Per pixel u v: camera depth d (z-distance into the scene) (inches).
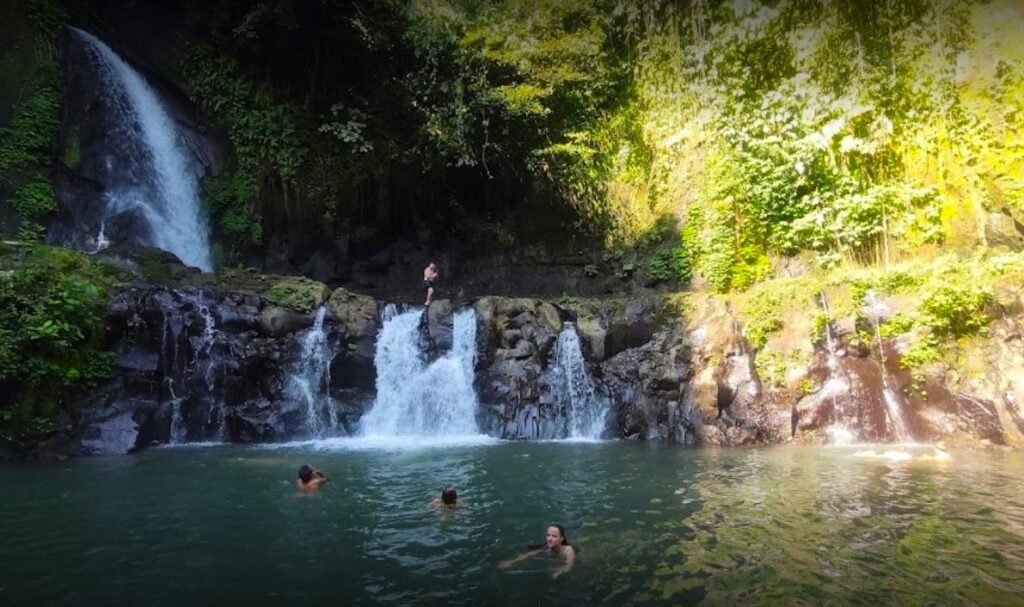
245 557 263.1
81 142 707.4
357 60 800.9
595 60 825.5
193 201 770.2
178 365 557.3
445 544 280.2
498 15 796.6
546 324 649.0
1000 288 557.3
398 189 834.2
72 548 273.1
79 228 687.1
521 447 545.6
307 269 799.1
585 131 827.4
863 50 708.7
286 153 777.6
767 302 613.6
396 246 847.7
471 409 624.1
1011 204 630.5
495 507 342.3
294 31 774.5
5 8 716.7
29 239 644.1
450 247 853.8
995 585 226.8
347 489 382.6
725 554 263.3
